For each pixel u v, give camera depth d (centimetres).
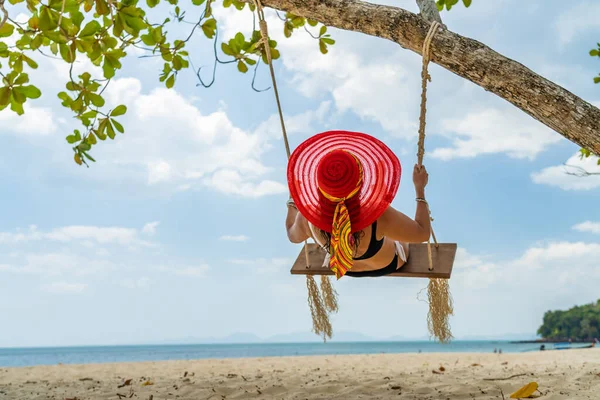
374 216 313
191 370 955
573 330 11425
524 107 285
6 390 622
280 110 387
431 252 394
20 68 461
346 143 318
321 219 321
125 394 556
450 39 307
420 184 343
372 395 497
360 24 333
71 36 436
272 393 533
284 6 358
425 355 1548
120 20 434
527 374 602
